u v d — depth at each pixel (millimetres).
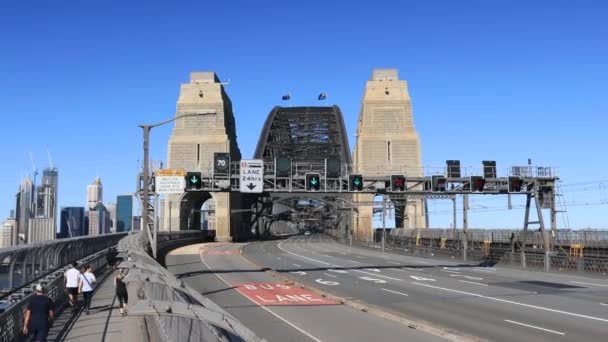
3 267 16672
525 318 19562
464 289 29859
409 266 49469
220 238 122875
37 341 13039
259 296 27391
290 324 18797
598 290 29016
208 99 131250
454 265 50656
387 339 16016
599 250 46531
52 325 16719
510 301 24562
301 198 174125
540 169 46000
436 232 81312
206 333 6527
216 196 128875
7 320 12531
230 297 26984
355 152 143250
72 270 19719
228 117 142000
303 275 39844
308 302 25047
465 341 15344
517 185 45281
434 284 32812
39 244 20844
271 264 51938
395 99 131750
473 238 65938
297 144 160250
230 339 6363
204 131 130250
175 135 130375
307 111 173750
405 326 18328
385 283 33625
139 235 41062
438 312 21234
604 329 17188
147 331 12758
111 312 19641
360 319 19953
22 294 16812
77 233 70812
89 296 19781
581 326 17766
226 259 58812
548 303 23750
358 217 128500
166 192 40188
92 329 16312
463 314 20656
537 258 45188
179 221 123062
